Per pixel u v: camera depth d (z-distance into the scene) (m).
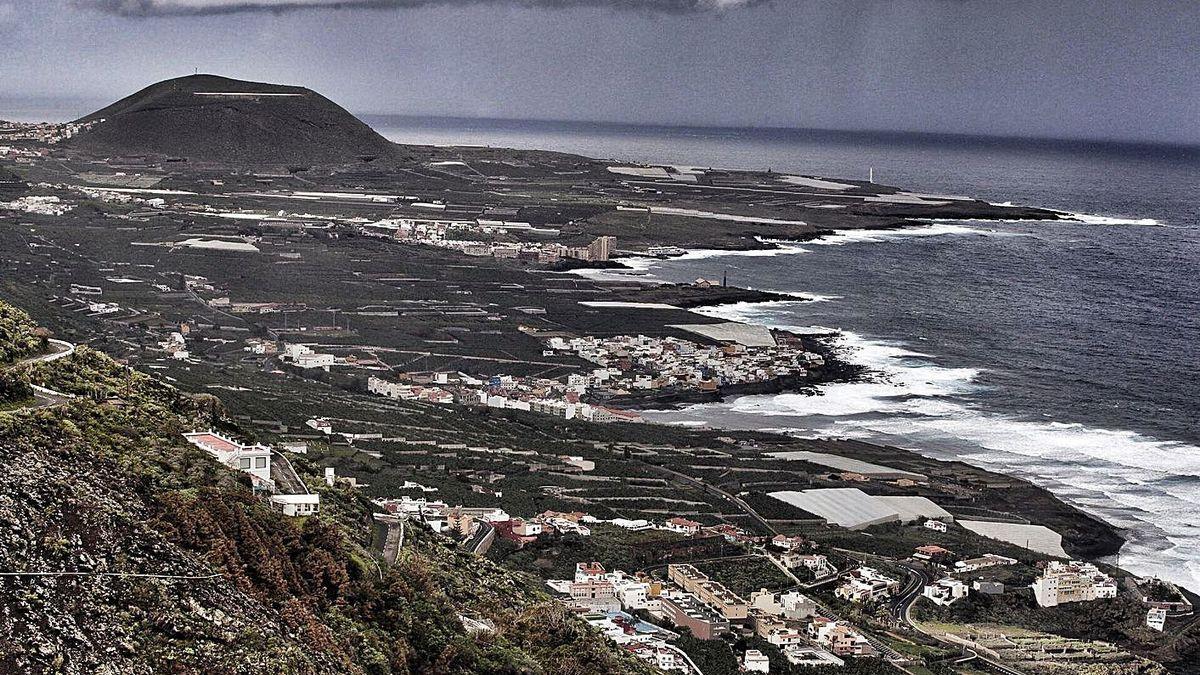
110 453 128.75
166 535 117.50
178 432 147.50
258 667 108.38
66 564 108.38
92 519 114.12
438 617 137.25
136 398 153.88
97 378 155.25
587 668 151.00
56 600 104.38
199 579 114.12
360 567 135.00
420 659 128.75
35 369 147.88
